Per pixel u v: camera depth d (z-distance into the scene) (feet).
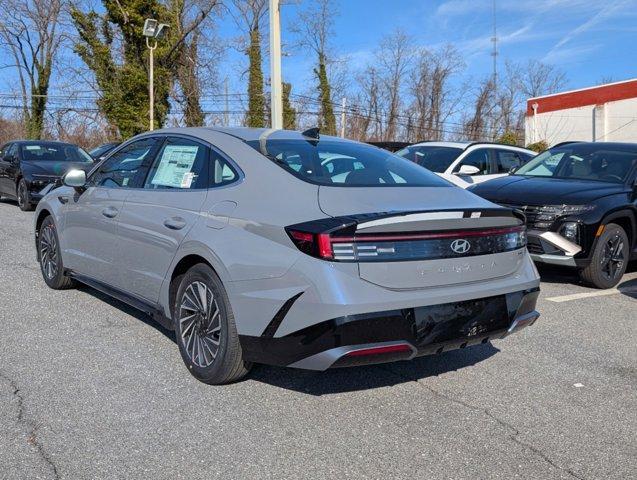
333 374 14.17
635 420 12.33
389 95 178.50
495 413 12.42
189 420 11.60
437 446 10.98
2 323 17.01
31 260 25.63
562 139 129.39
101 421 11.43
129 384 13.14
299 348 11.22
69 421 11.38
